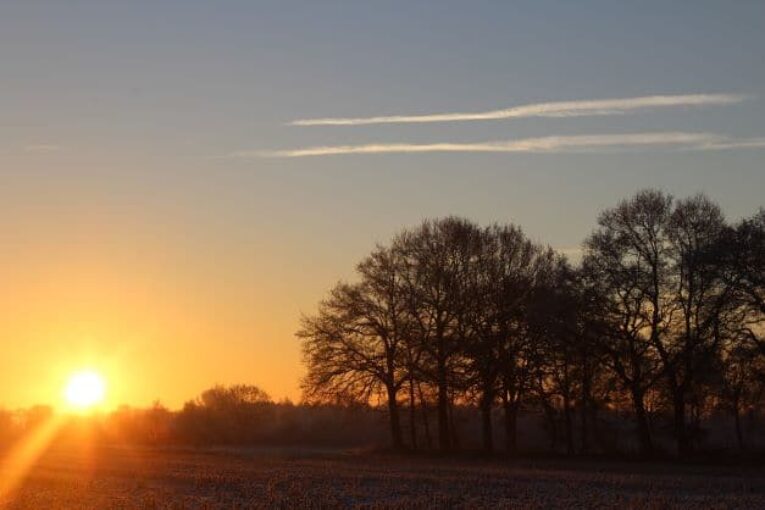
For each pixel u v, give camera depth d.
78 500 40.53
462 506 36.06
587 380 68.88
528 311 67.62
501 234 73.69
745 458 63.47
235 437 122.75
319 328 74.75
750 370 62.53
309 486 45.19
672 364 64.62
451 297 71.94
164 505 37.88
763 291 61.84
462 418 82.69
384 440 113.62
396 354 74.31
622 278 64.88
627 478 48.97
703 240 64.44
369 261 74.62
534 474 52.09
